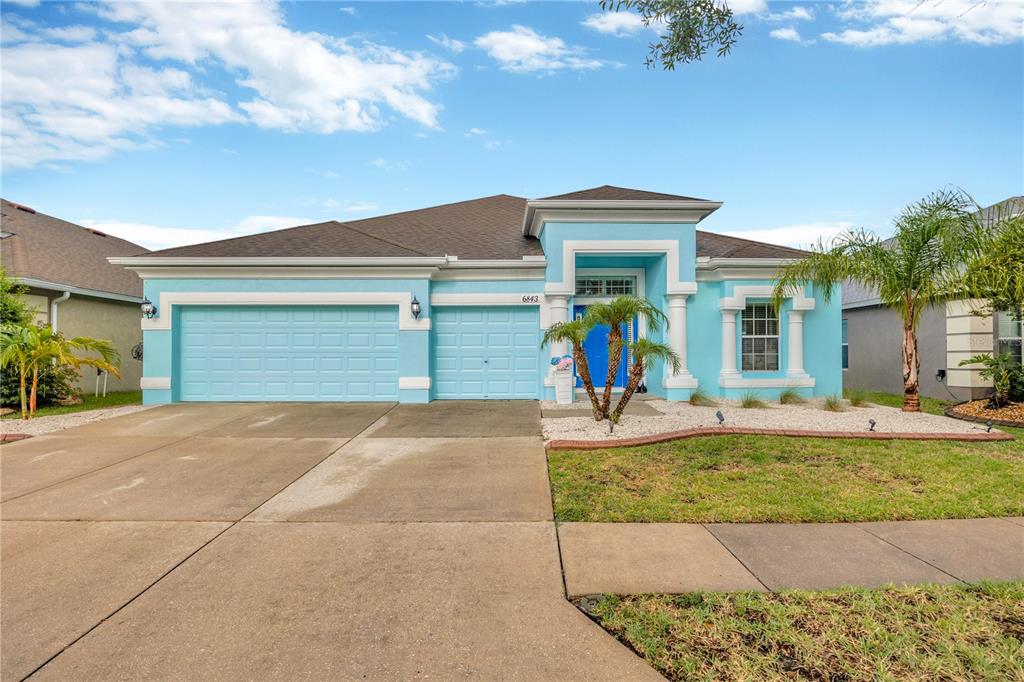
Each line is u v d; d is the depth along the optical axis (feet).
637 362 27.89
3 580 12.77
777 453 23.06
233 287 40.29
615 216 40.42
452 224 54.08
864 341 51.98
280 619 11.04
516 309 42.09
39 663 9.59
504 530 15.76
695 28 16.24
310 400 40.75
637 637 10.21
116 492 19.36
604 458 23.02
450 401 40.57
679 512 16.93
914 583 12.27
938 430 27.53
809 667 9.26
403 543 14.84
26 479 20.97
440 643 10.17
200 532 15.69
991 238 29.45
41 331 34.71
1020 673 9.01
